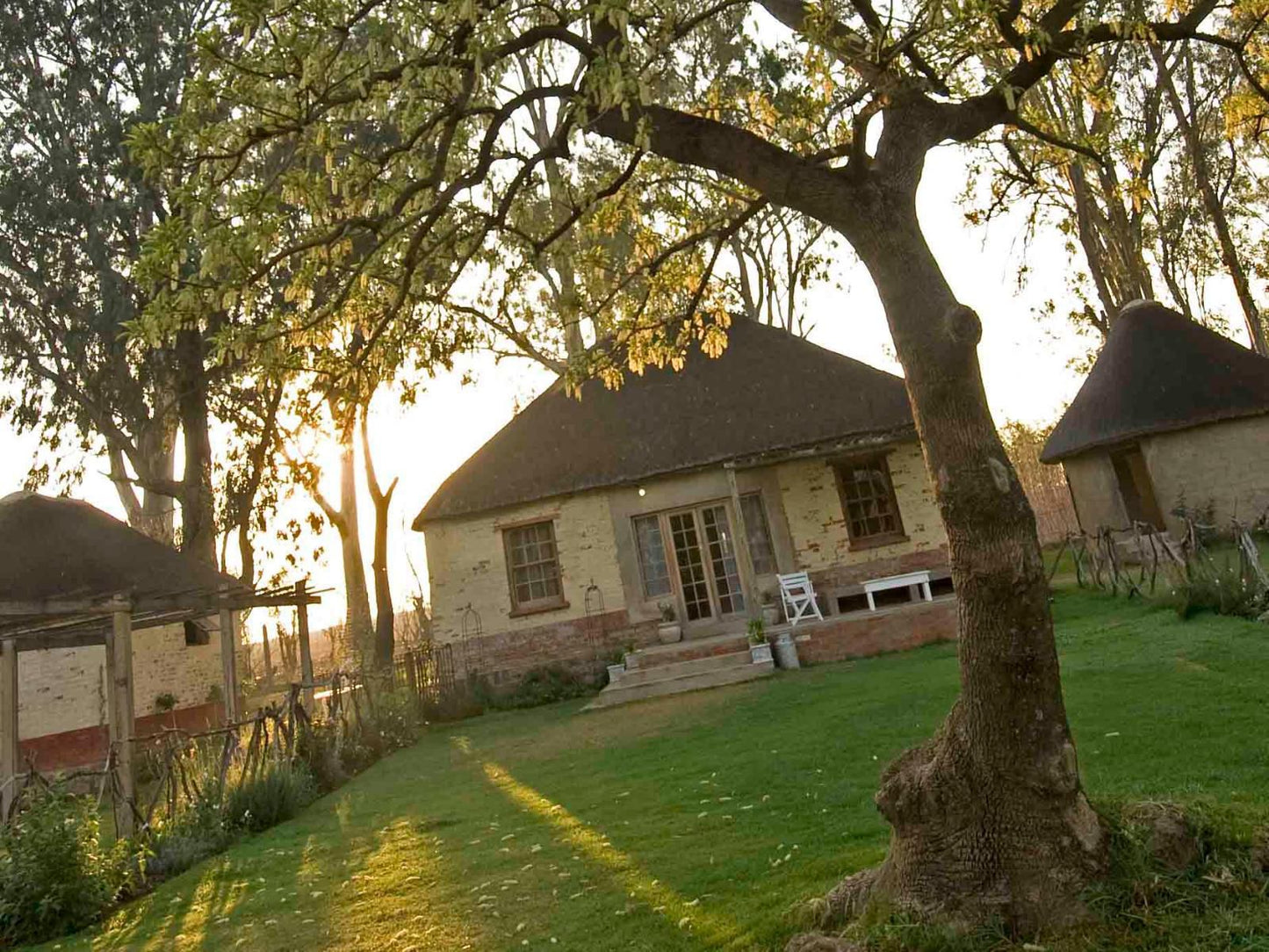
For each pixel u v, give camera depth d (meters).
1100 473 22.91
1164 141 26.48
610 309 9.07
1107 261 26.72
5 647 10.59
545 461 20.33
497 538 20.02
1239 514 20.50
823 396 19.81
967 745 4.29
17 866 7.66
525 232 8.34
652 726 12.68
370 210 6.63
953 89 6.78
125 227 21.92
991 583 4.20
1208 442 21.00
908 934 4.05
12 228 21.53
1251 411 20.62
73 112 21.62
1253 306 27.75
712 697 14.38
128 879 8.30
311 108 5.88
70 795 8.98
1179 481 21.06
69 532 14.41
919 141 4.99
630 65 5.16
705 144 5.29
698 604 19.33
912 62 5.65
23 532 14.11
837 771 8.06
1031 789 4.17
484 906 6.04
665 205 8.54
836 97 6.81
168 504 28.75
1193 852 4.29
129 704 9.79
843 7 5.84
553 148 6.23
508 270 8.23
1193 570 13.55
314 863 8.12
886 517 19.28
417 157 6.38
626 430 20.44
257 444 22.95
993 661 4.21
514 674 19.44
